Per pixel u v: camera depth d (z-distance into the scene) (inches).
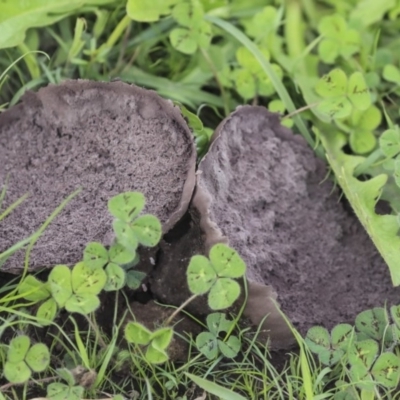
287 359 26.8
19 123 27.1
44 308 25.8
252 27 30.7
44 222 26.4
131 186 26.6
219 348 26.1
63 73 29.8
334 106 28.5
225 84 30.0
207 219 25.7
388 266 27.0
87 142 26.9
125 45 30.3
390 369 25.8
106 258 25.6
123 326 26.6
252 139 27.9
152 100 26.7
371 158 28.9
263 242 27.3
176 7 29.4
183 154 26.5
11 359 25.2
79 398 25.4
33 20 28.8
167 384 26.0
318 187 28.5
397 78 29.8
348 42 30.3
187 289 26.5
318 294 27.4
